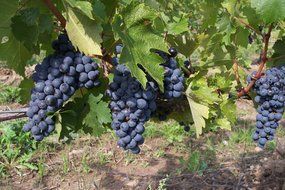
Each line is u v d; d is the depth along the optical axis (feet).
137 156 8.21
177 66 3.07
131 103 2.61
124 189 7.25
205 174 7.60
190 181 7.41
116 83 2.64
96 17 2.47
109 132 8.77
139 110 2.64
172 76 2.81
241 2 3.86
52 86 2.55
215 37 3.89
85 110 2.76
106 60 2.79
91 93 2.77
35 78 2.62
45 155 8.13
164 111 3.25
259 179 7.38
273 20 3.25
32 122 2.63
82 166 7.82
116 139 8.61
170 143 8.70
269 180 7.33
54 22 2.78
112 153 8.21
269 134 4.00
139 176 7.61
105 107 2.72
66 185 7.40
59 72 2.54
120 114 2.66
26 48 2.68
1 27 2.66
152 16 2.49
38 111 2.61
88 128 2.78
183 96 3.14
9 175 7.61
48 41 2.75
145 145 8.59
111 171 7.76
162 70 2.52
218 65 4.03
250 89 3.87
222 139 8.77
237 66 4.00
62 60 2.54
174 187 7.29
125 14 2.46
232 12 3.85
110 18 2.71
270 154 8.11
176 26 3.25
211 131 9.04
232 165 7.83
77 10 2.43
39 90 2.57
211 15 4.03
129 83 2.60
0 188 7.26
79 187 7.22
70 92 2.60
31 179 7.57
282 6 3.22
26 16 2.47
